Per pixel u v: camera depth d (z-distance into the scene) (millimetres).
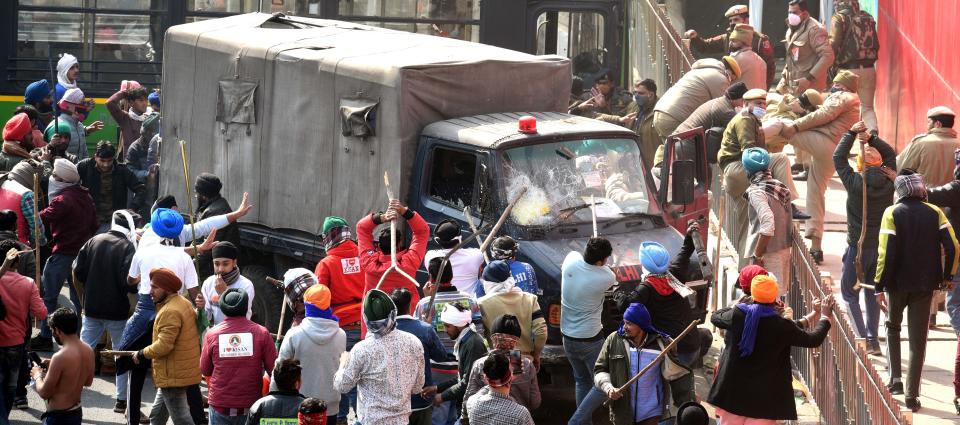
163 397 28453
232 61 38875
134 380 29859
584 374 29203
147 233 31484
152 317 30281
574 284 28625
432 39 39594
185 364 28141
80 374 27062
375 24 54469
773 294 25266
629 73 55500
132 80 54500
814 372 31797
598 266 28562
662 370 26219
